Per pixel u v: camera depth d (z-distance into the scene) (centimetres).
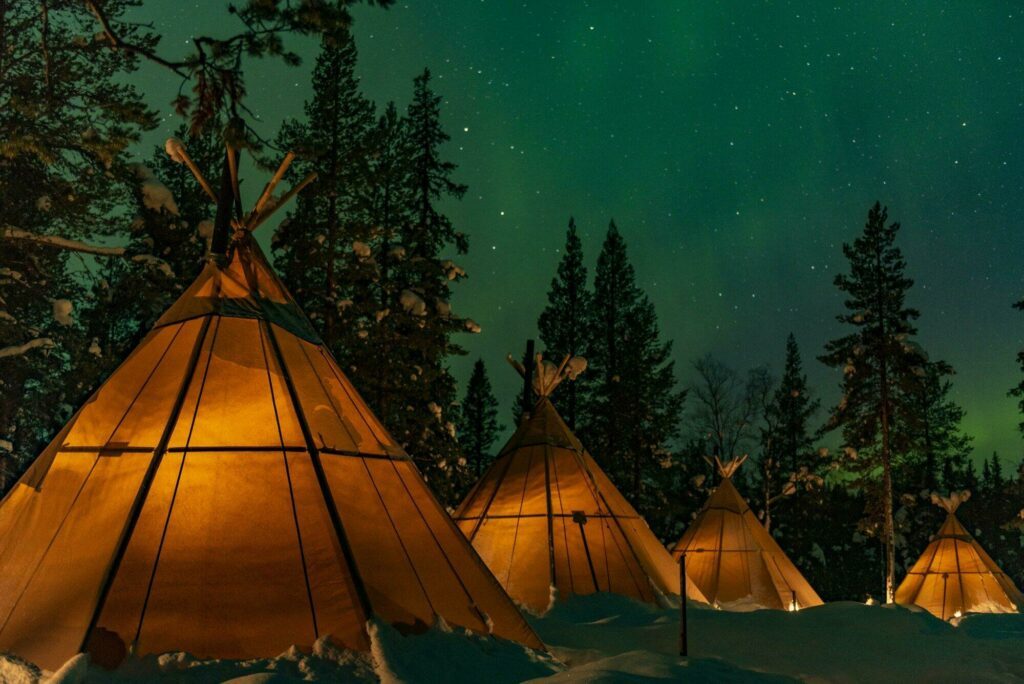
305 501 752
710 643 941
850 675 793
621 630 1046
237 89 869
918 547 4594
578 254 3688
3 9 1504
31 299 1822
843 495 5134
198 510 724
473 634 755
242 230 896
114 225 1923
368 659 667
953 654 884
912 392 3006
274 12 879
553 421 1592
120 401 797
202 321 832
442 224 2803
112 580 673
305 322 903
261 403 797
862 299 3061
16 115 1493
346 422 845
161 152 2597
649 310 3678
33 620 665
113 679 616
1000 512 5062
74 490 748
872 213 3092
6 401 1816
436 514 855
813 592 2122
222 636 661
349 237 2333
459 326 2608
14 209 1706
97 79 1598
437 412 2545
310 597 696
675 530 4300
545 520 1438
